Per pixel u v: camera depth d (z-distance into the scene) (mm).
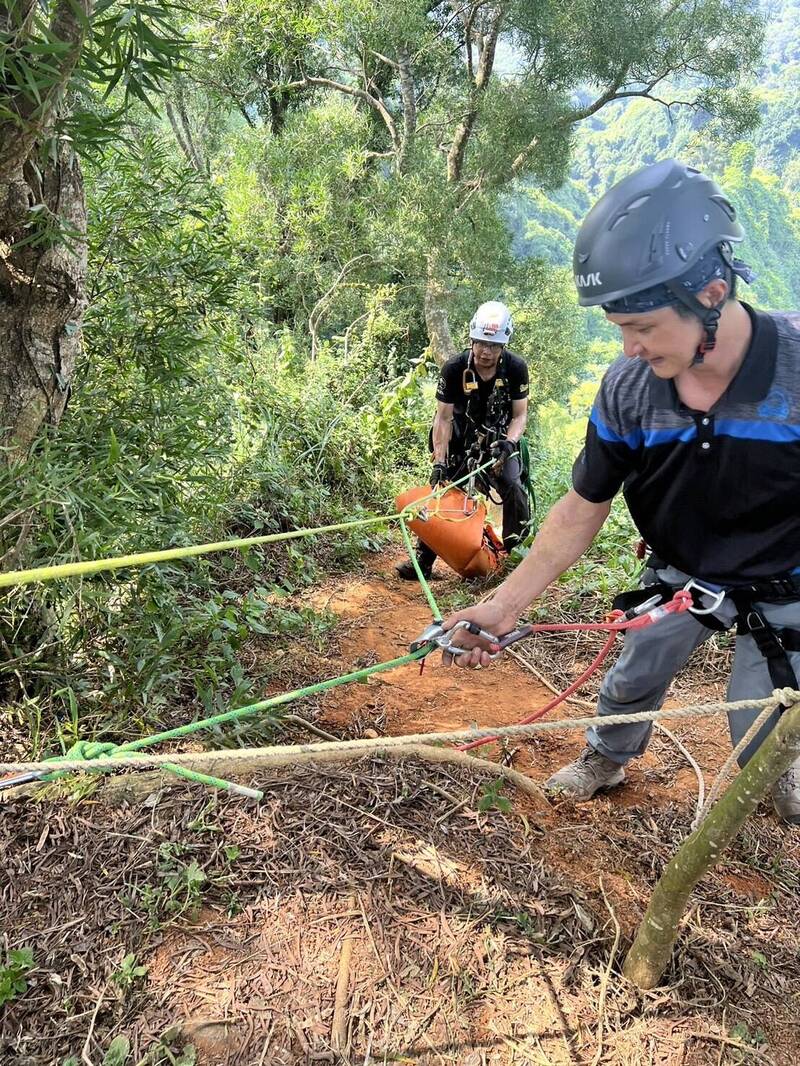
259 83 14789
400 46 12875
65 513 2400
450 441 4734
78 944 1968
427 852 2303
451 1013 1875
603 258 1515
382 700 3350
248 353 6051
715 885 2326
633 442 1902
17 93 2090
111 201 3178
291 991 1900
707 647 3744
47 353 2648
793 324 1674
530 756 2971
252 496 5094
